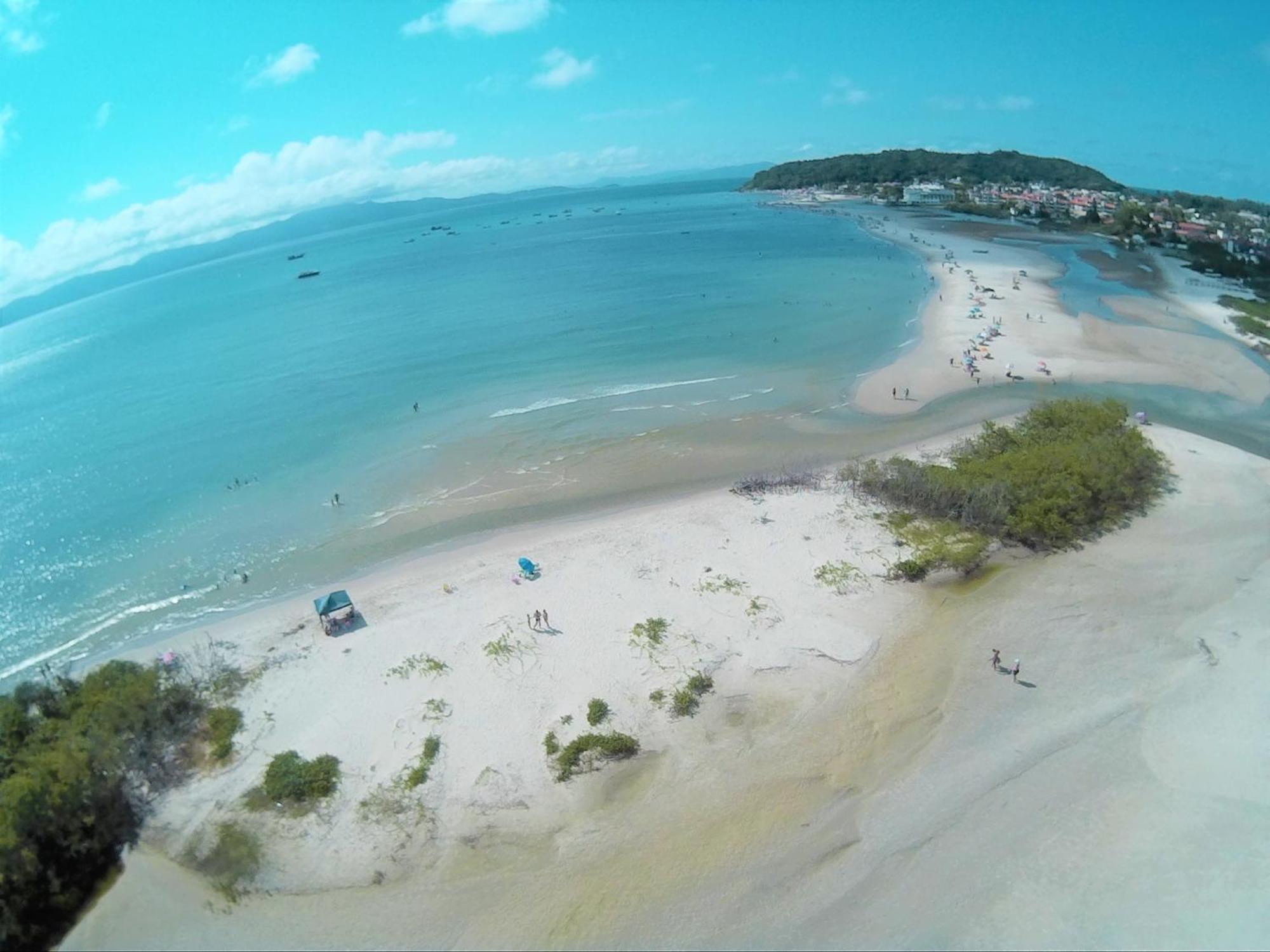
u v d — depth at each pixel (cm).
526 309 10919
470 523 4925
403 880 2483
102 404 8512
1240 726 2861
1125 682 3139
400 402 7231
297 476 5797
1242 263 11544
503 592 4019
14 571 4781
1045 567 3972
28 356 13362
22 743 3020
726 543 4353
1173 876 2311
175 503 5519
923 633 3531
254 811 2758
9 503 5775
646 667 3375
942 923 2209
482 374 7906
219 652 3700
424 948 2252
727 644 3506
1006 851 2427
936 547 4122
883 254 13762
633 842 2559
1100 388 6550
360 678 3409
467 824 2662
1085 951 2106
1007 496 4359
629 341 8712
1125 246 13938
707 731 3033
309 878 2502
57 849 2522
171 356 10875
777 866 2430
